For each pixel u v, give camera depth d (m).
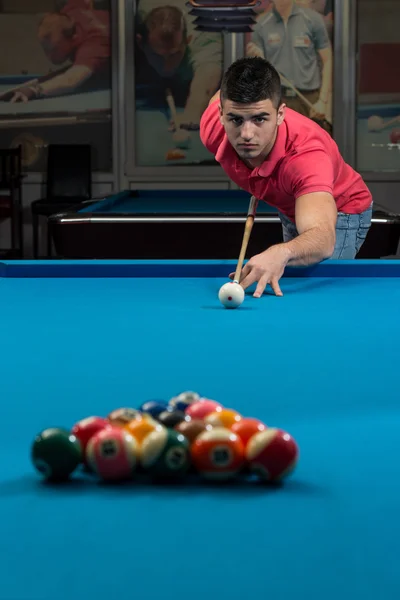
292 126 2.88
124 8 9.85
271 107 2.68
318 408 1.42
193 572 0.80
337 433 1.27
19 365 1.76
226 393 1.53
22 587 0.77
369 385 1.59
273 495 1.00
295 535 0.88
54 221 4.41
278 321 2.23
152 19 9.88
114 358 1.82
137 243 4.41
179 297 2.60
